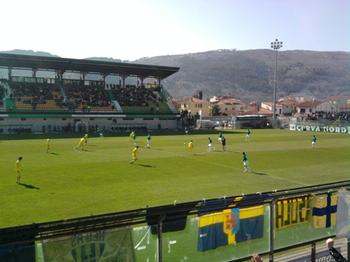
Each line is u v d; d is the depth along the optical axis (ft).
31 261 29.27
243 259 40.06
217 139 213.66
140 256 34.09
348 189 46.62
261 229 41.16
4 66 267.18
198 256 37.14
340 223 45.68
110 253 32.50
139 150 155.94
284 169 118.83
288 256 43.96
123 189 86.48
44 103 263.08
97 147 164.04
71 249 30.86
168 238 35.58
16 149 151.84
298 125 323.16
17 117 245.65
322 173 112.88
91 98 287.28
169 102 323.16
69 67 274.57
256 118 344.28
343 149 172.65
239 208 39.60
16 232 28.66
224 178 102.42
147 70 299.79
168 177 101.60
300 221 43.93
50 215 66.03
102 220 31.86
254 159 137.49
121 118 284.82
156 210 34.22
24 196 78.38
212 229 38.01
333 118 381.40
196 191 86.33
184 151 155.33
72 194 80.84
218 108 479.82
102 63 270.26
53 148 157.28
